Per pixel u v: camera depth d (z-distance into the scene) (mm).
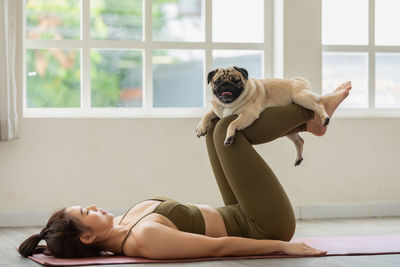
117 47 5730
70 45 5672
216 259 3256
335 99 3703
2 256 3557
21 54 5430
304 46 5758
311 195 5793
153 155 5613
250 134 3609
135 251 3289
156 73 5805
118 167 5562
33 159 5449
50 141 5473
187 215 3389
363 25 6102
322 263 3199
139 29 5789
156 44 5785
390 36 6145
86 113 5684
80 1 5703
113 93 5750
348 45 6035
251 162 3527
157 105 5816
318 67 5777
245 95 3607
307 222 5457
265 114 3631
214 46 5867
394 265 3162
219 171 3838
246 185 3512
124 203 5570
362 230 4883
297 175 5766
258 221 3502
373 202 5902
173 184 5637
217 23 5902
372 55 6098
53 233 3316
